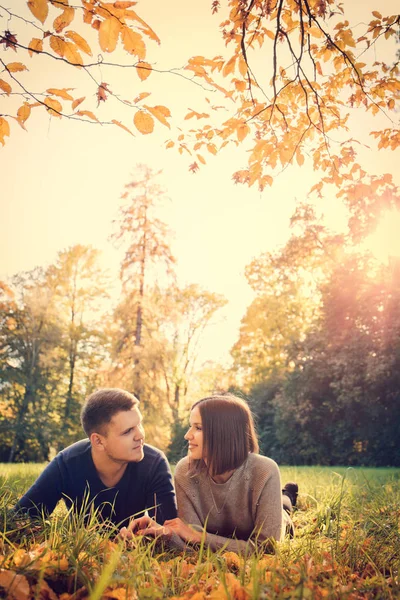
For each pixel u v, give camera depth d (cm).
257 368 3350
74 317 3278
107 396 309
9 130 322
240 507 319
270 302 3338
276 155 481
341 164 525
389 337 2298
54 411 3200
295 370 2698
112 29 270
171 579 204
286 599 176
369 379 2322
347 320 2480
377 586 206
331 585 193
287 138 482
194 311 3259
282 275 3112
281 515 313
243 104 468
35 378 3128
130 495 321
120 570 197
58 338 3136
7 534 257
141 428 313
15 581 174
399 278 2333
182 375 3152
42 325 3136
